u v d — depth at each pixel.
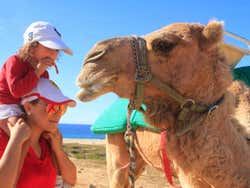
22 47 1.60
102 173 6.08
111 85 1.60
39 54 1.60
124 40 1.66
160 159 2.40
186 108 1.65
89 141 30.48
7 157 1.39
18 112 1.56
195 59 1.68
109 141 2.93
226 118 1.70
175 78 1.66
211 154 1.61
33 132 1.55
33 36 1.59
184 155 1.67
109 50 1.60
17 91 1.50
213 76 1.70
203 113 1.65
